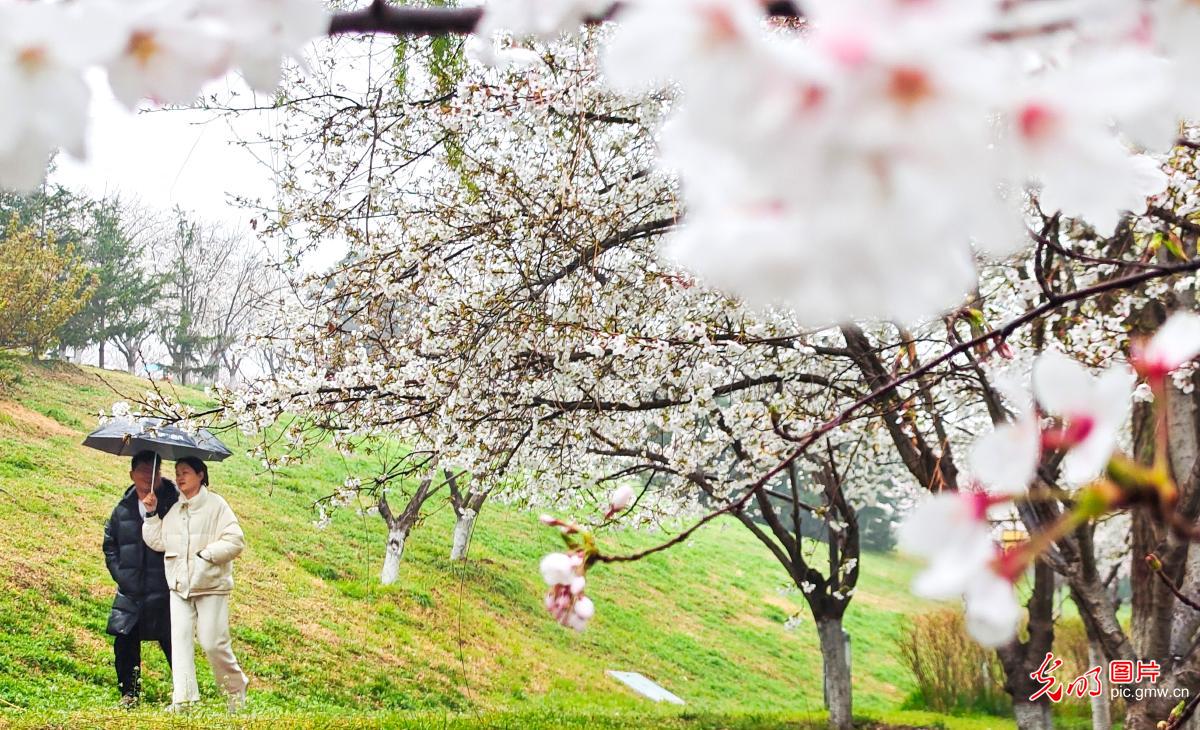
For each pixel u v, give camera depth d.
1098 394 0.51
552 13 0.61
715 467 7.32
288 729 5.66
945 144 0.37
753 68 0.38
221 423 6.20
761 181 0.38
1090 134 0.41
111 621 6.66
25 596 8.66
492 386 5.96
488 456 6.05
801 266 0.37
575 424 6.15
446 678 10.49
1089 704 10.79
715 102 0.38
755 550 24.17
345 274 6.18
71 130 0.52
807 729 8.49
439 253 5.94
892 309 0.38
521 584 15.42
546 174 5.68
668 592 18.62
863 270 0.37
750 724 8.70
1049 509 3.15
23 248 20.62
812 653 17.67
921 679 13.20
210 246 31.11
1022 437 0.50
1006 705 12.46
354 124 5.69
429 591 13.37
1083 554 4.64
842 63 0.37
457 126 5.46
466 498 9.27
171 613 6.57
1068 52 0.45
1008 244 0.38
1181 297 4.83
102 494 13.05
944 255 0.38
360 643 10.56
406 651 10.89
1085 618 6.72
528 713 8.12
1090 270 4.64
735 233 0.37
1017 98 0.40
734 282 0.38
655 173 5.56
